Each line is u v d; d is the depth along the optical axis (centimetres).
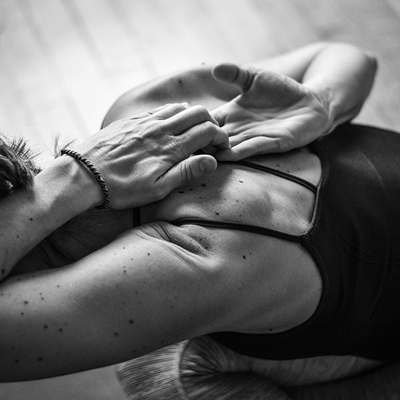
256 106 120
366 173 119
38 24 287
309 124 119
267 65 143
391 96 253
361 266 113
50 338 87
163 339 93
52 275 91
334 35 279
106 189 98
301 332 112
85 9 293
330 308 111
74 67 269
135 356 93
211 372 126
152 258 93
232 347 122
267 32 282
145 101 121
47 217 93
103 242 102
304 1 293
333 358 128
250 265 99
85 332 88
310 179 114
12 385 184
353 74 137
